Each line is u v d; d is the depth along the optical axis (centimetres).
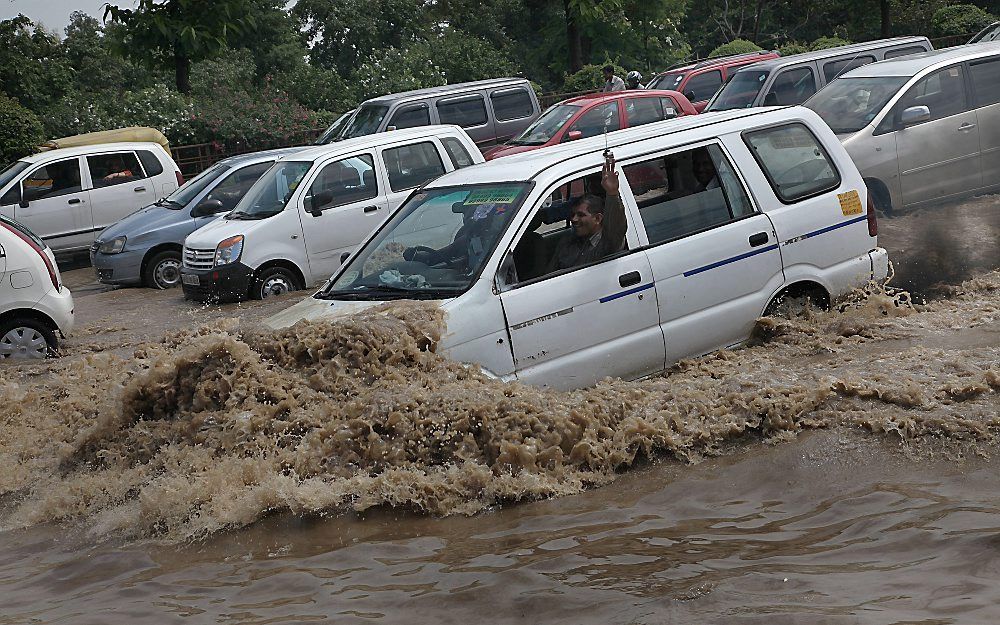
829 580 381
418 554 464
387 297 680
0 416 780
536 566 430
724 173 766
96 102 2834
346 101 3278
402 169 1379
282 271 1310
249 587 444
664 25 3944
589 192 714
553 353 673
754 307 760
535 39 4784
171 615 418
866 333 757
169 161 1988
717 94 1909
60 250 1902
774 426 568
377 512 523
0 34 2952
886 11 3941
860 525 441
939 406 558
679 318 726
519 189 700
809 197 797
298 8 5022
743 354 741
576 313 681
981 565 379
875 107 1305
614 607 376
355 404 580
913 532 423
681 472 541
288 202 1314
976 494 462
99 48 4422
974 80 1337
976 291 909
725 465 541
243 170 1612
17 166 1923
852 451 529
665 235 728
